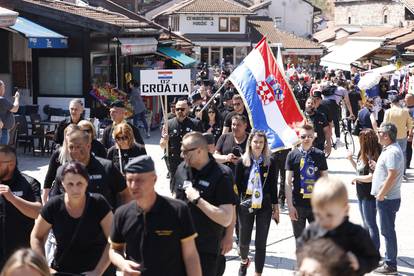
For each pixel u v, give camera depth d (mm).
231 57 67875
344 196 4328
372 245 4535
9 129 13781
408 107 17000
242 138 9500
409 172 17266
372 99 20828
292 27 89188
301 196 8742
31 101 22016
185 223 5328
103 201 5992
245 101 11203
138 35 25625
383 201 8984
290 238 10953
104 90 22016
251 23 74188
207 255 6516
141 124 24125
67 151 7426
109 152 8750
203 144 6570
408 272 9352
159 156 19641
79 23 21328
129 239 5344
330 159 19547
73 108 10023
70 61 21734
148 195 5230
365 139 9188
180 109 11391
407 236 11172
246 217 8477
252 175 8422
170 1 78500
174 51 31984
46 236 6145
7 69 21906
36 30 19969
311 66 72500
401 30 42625
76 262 5977
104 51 23109
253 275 9055
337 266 3932
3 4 20875
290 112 11141
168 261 5293
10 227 6598
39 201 6773
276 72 11219
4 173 6621
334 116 20000
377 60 39625
